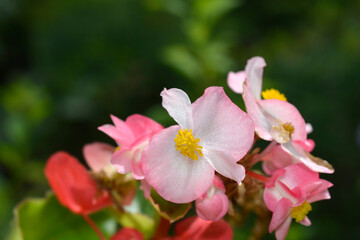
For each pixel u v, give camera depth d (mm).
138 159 176
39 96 598
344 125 598
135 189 215
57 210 233
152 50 669
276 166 192
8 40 772
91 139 637
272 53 756
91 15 687
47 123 625
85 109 644
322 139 574
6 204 479
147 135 175
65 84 660
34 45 734
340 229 509
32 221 230
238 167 168
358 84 629
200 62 484
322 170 183
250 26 790
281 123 185
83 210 218
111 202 215
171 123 407
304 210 182
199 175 171
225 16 741
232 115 173
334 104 612
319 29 795
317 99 611
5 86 699
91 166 215
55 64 685
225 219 219
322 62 676
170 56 477
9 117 593
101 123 646
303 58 703
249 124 171
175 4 518
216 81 490
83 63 669
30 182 562
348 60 667
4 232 458
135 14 678
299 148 188
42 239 232
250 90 184
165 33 671
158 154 170
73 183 214
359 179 531
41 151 618
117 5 684
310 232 467
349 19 790
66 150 630
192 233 209
